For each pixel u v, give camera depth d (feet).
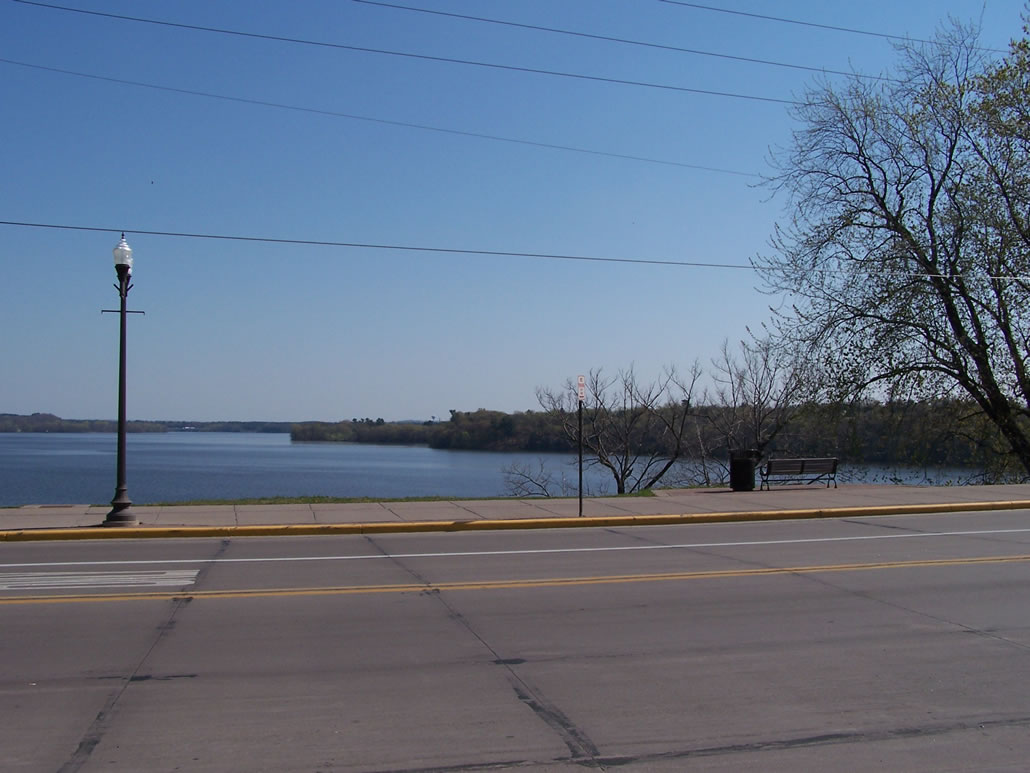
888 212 97.91
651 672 22.90
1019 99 91.09
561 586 34.65
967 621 28.84
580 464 58.13
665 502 65.72
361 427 480.64
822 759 17.06
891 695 21.11
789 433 121.08
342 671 22.80
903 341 96.63
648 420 129.90
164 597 32.17
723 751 17.44
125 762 16.63
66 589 33.71
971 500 67.51
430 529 53.36
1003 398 97.60
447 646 25.38
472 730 18.53
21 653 24.31
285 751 17.26
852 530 53.78
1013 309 94.38
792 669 23.25
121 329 52.75
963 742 18.06
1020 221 92.02
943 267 95.04
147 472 245.24
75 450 496.64
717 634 26.94
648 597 32.48
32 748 17.30
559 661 23.89
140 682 21.72
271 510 59.06
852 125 97.55
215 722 18.89
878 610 30.42
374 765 16.62
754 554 43.50
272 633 26.78
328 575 37.14
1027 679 22.52
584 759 16.99
